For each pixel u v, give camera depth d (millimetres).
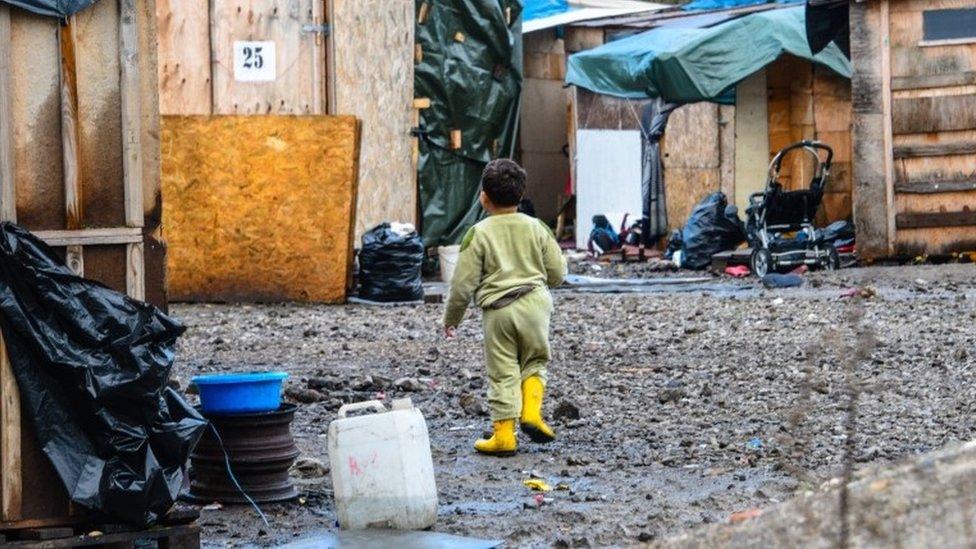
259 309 20438
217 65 22312
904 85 24453
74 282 6613
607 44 30938
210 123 21266
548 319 10250
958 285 21172
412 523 7879
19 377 6551
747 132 30484
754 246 24078
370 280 21406
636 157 30781
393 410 7988
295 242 21266
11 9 6707
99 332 6613
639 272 26609
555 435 10742
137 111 7090
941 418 11078
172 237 21359
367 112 23531
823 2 24828
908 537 5211
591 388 13023
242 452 8594
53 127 6855
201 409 8578
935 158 24453
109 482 6637
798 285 22188
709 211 26844
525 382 10234
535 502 8539
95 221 7008
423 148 24922
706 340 16141
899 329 16391
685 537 6094
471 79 25375
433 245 25281
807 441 9062
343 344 16188
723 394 12578
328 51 22953
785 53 28844
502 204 10266
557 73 34781
